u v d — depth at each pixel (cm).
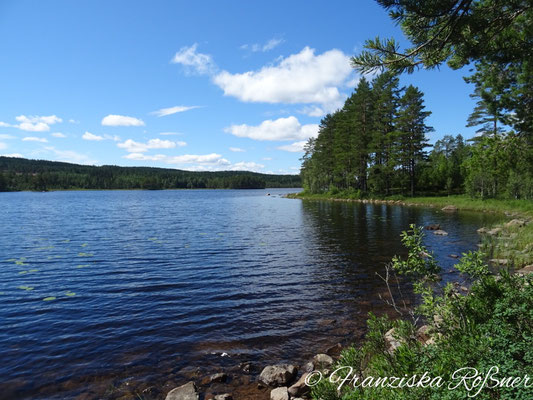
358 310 954
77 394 584
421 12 430
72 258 1677
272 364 679
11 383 616
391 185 6331
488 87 1295
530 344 327
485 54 570
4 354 723
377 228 2631
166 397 554
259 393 582
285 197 9081
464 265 517
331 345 750
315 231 2589
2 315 939
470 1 433
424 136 5425
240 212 4594
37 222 3366
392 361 441
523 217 2834
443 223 2798
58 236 2419
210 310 972
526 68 919
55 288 1187
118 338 798
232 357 707
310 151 9112
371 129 6206
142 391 591
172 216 4044
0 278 1315
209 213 4472
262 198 8869
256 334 813
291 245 2020
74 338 797
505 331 366
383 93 5506
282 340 780
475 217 3159
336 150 6625
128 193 13700
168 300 1059
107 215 4178
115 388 600
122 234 2523
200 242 2153
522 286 460
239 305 1011
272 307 992
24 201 7525
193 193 13662
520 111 1232
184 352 729
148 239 2280
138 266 1509
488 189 4409
